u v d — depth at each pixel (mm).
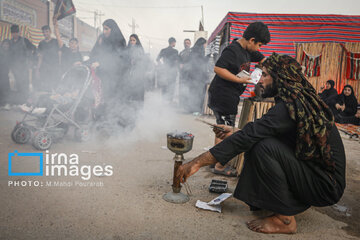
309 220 1995
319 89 7895
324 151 1612
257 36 2648
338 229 1878
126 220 1802
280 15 7520
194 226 1786
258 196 1769
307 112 1606
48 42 6445
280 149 1671
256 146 1738
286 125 1664
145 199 2152
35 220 1730
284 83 1724
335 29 7645
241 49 2729
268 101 2662
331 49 7715
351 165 3543
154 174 2773
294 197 1736
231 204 2186
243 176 1833
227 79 2695
